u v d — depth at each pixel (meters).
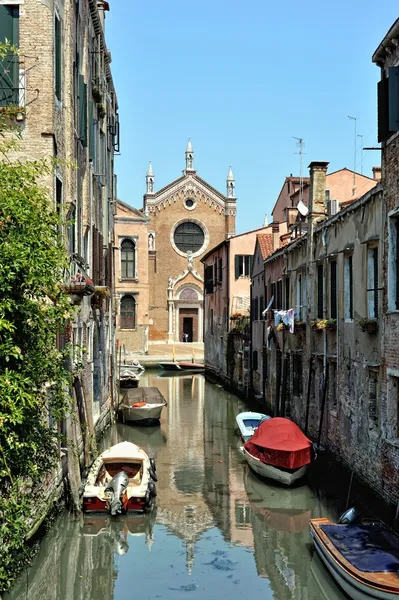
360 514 12.30
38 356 8.92
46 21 13.07
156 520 14.41
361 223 14.93
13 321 7.97
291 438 16.55
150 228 57.50
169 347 55.66
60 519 13.73
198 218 58.09
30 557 11.05
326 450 17.78
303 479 16.48
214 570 11.88
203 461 19.56
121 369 40.41
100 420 22.20
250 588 11.14
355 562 10.08
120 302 51.06
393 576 9.52
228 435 23.47
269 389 26.47
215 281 41.44
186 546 12.98
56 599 10.99
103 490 14.23
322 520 12.16
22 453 8.80
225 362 38.09
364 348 14.62
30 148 12.98
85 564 12.20
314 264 19.36
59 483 13.85
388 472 12.92
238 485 16.97
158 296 57.59
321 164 19.58
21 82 12.98
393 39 12.80
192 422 26.14
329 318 17.72
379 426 13.59
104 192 25.05
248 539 13.29
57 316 9.27
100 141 23.67
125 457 16.09
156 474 18.03
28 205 8.55
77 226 17.12
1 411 7.72
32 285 8.45
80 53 17.86
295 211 27.67
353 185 31.45
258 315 29.67
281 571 11.78
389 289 13.04
